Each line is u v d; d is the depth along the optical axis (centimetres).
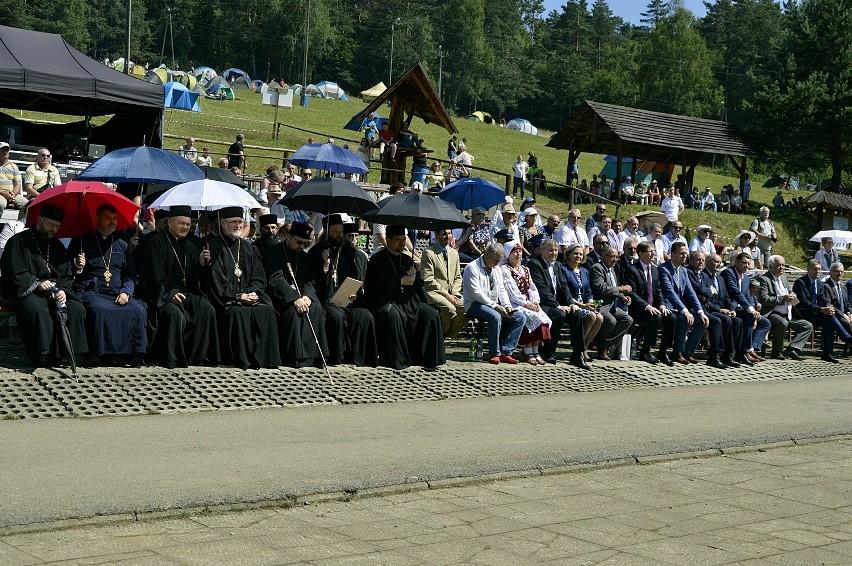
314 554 536
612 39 15088
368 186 2288
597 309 1362
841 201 3581
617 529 620
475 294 1220
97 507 571
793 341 1588
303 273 1098
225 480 648
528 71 13388
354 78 11869
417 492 680
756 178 7700
